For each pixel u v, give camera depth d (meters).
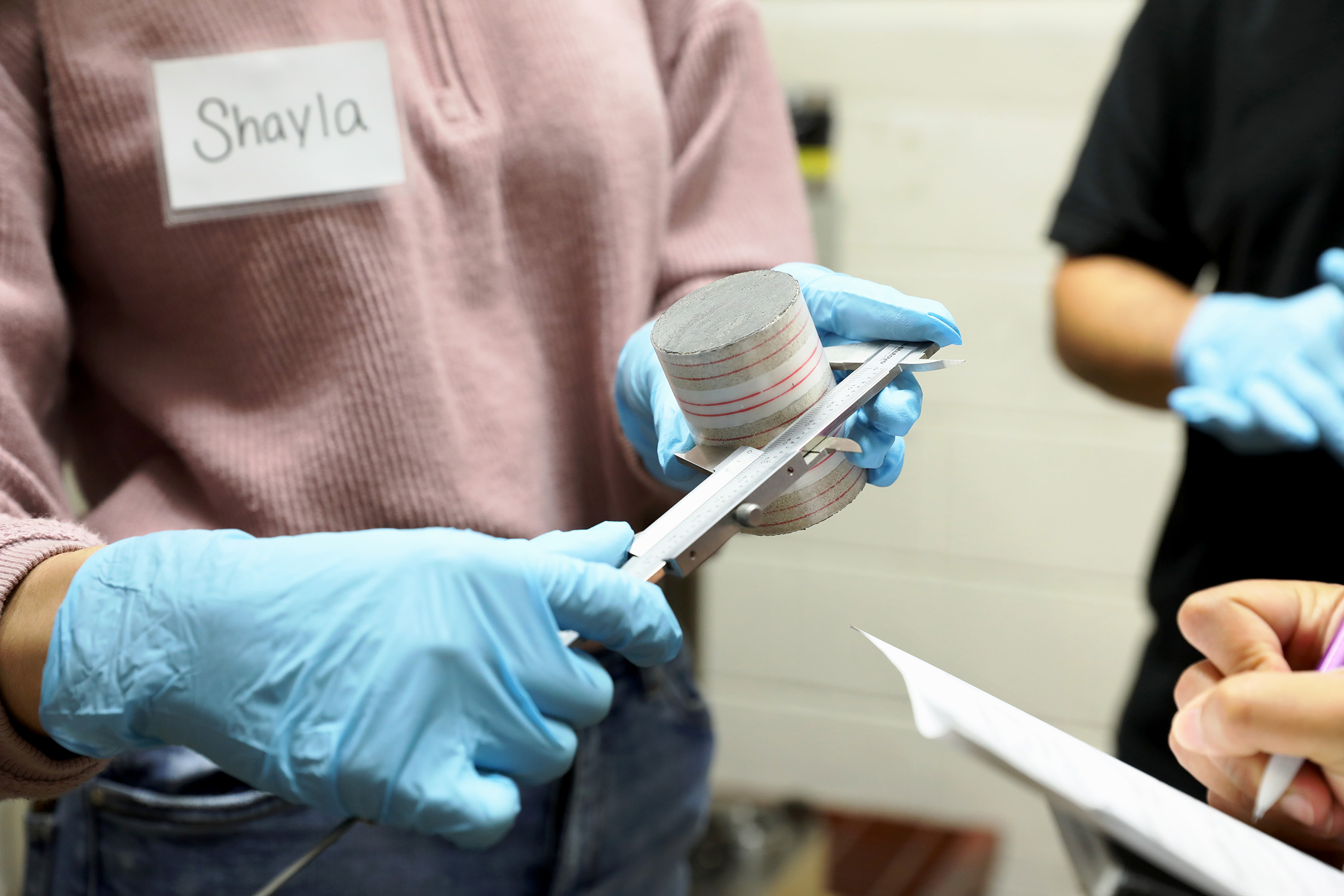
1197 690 0.63
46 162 0.61
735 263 0.77
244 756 0.46
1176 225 1.17
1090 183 1.15
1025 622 1.73
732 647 1.86
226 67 0.61
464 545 0.45
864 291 0.59
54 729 0.48
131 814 0.63
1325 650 0.61
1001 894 1.62
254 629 0.45
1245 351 0.95
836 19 1.57
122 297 0.66
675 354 0.50
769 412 0.50
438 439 0.65
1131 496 1.62
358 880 0.65
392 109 0.64
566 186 0.67
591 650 0.70
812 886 1.53
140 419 0.67
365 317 0.63
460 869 0.68
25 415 0.58
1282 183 0.99
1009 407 1.65
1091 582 1.68
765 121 0.81
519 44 0.67
